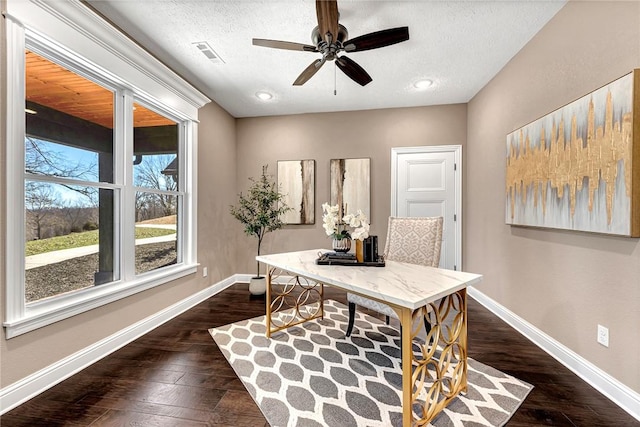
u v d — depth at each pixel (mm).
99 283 2141
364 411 1511
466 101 3646
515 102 2561
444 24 2148
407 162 3867
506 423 1424
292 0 1897
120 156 2301
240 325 2619
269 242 4188
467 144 3662
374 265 1942
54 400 1590
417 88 3271
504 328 2535
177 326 2605
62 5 1695
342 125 4016
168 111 2828
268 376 1823
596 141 1646
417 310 1352
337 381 1773
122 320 2260
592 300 1742
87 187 2062
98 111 2146
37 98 1738
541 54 2197
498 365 1940
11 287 1537
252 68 2824
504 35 2283
